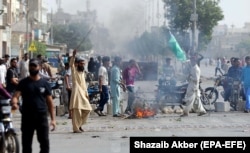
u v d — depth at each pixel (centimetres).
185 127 1850
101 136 1648
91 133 1723
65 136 1662
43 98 1123
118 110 2214
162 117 2191
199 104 2233
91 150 1389
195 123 1969
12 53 7738
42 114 1115
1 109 1223
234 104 2495
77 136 1659
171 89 2397
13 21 8281
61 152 1366
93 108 2319
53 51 9488
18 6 8806
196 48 5069
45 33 10569
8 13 7538
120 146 1445
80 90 1762
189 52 4822
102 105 2266
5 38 7212
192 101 2216
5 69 2362
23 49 8038
